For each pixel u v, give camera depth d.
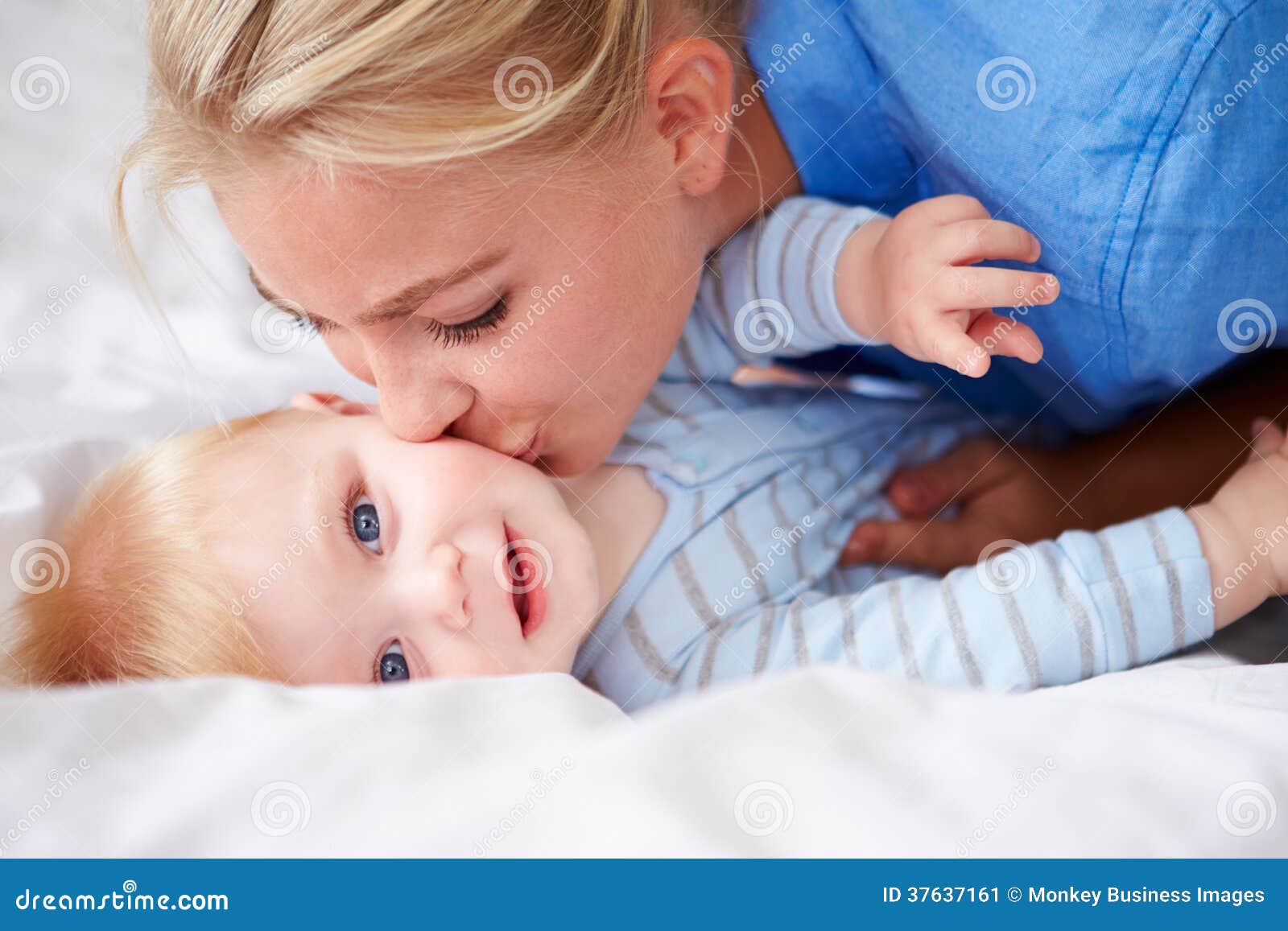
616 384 1.07
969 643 1.03
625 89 0.97
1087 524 1.24
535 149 0.90
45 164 1.53
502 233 0.90
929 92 1.07
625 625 1.17
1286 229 1.01
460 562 1.03
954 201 1.04
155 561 1.06
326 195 0.85
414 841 0.68
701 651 1.13
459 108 0.87
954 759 0.71
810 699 0.77
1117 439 1.26
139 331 1.45
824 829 0.66
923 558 1.24
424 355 0.98
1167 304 1.04
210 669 1.01
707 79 1.04
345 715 0.80
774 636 1.11
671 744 0.71
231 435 1.15
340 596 1.03
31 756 0.78
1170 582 1.02
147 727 0.81
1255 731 0.75
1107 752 0.72
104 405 1.34
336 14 0.83
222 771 0.75
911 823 0.65
